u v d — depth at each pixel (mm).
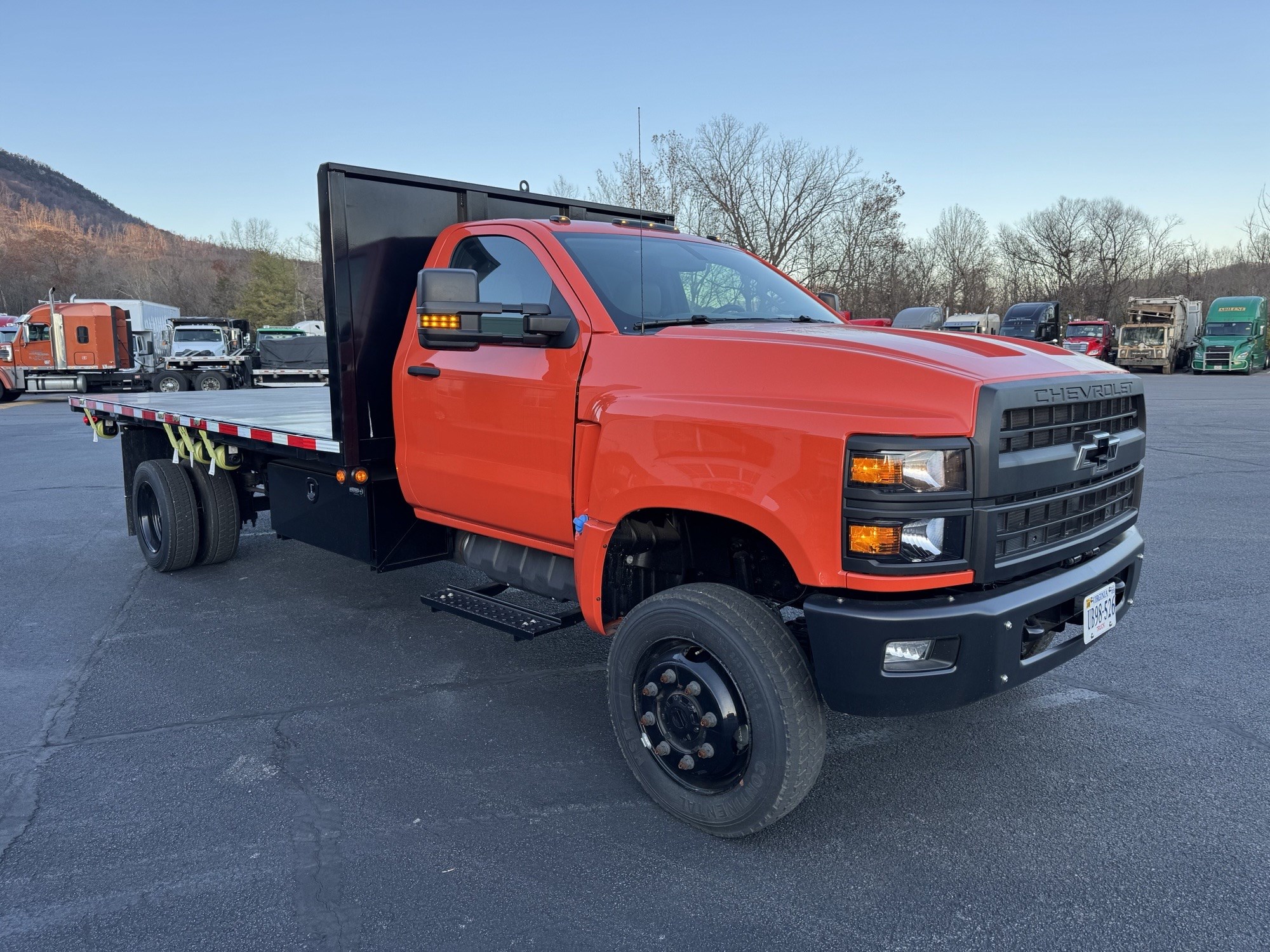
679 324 3600
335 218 4148
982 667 2723
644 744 3195
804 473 2682
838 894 2730
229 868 2889
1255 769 3506
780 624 2896
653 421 3057
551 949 2496
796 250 40656
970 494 2627
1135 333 39500
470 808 3266
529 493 3701
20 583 6293
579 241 3818
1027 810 3217
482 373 3826
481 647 4992
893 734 3850
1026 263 72062
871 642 2645
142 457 6832
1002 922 2588
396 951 2496
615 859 2936
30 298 108938
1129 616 5320
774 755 2822
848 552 2639
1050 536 2969
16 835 3100
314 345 25328
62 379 25875
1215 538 7301
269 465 5336
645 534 3389
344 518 4691
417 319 4262
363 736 3873
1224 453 12539
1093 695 4215
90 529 8117
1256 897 2689
